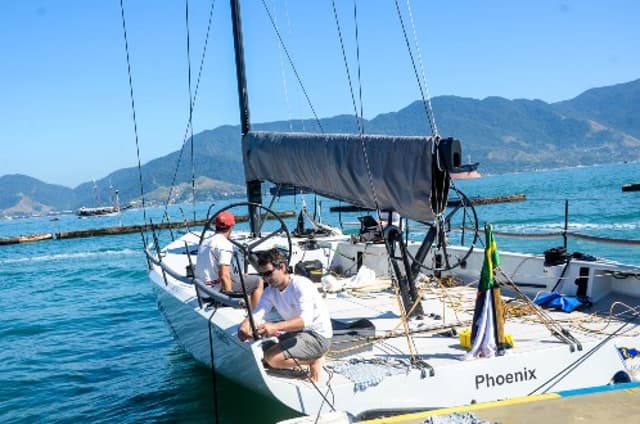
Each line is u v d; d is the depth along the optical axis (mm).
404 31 4348
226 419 5578
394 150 4492
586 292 5902
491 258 4371
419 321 5434
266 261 4176
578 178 96625
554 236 6461
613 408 3809
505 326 5137
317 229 9211
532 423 3666
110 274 19844
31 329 11289
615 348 4562
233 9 7977
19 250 34125
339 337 4914
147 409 6398
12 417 6535
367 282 6914
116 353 9023
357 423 3719
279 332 4457
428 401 4102
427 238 5270
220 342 5059
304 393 3949
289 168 6004
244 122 8047
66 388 7418
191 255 8148
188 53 6617
